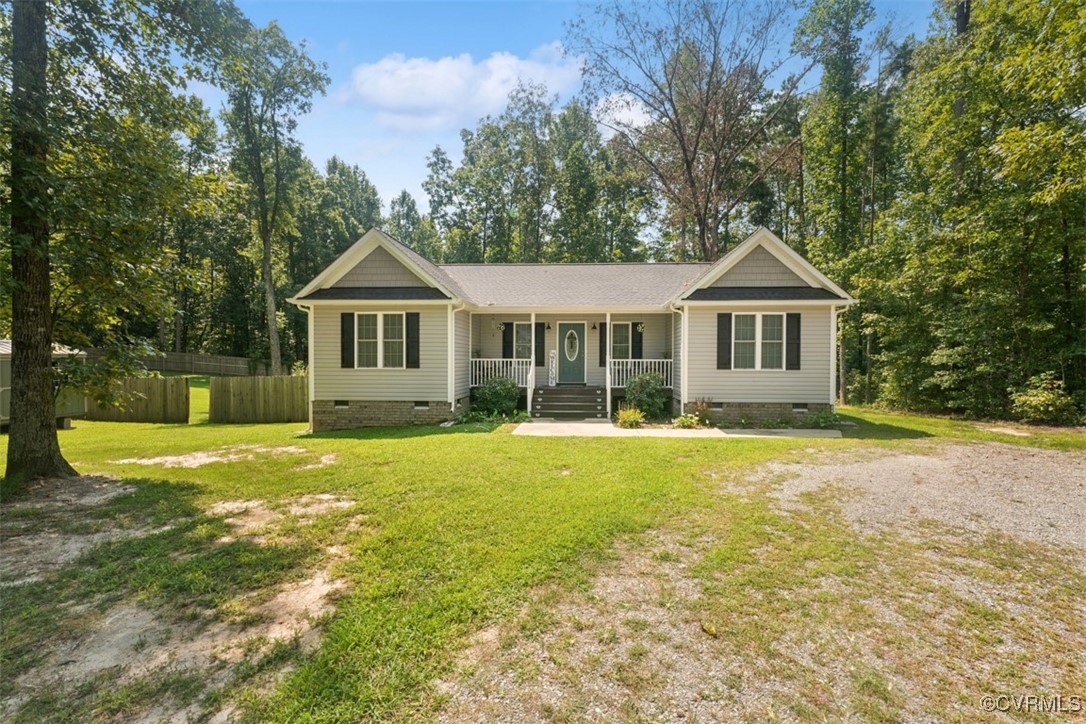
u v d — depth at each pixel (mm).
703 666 2734
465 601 3354
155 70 7586
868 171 20922
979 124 13875
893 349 16672
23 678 2656
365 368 12805
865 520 5000
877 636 3027
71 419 15914
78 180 6492
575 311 14062
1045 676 2676
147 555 4184
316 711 2387
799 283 12539
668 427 11805
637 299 14484
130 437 12023
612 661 2766
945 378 13906
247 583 3676
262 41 20609
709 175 23469
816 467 7227
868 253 17766
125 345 7574
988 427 11578
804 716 2371
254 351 35188
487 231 35781
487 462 7379
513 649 2861
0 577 3809
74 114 6512
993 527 4828
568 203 32125
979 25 13797
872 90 20328
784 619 3201
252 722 2326
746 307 12461
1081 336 12500
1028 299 12945
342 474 6766
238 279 35406
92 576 3807
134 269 7191
